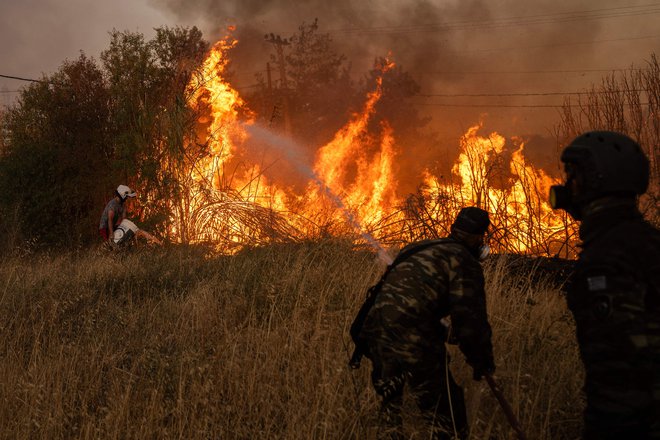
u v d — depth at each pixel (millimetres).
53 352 5016
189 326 5816
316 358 4395
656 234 2076
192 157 13891
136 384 4426
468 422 3543
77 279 7988
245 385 4199
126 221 11031
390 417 3350
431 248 3354
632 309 1968
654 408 1943
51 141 15984
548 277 6840
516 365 4074
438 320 3350
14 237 14203
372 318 3412
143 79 15398
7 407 4129
